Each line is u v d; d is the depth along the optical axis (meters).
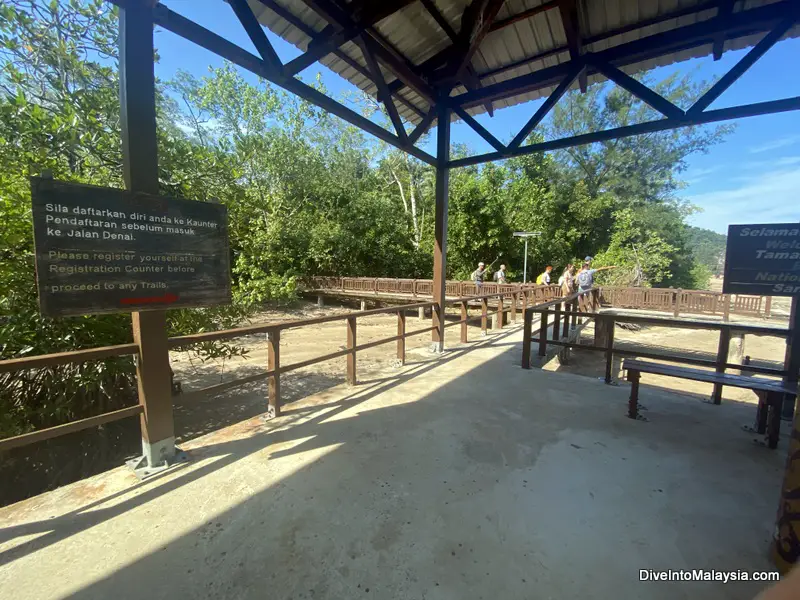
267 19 3.32
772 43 2.97
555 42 4.01
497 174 22.19
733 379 3.00
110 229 2.11
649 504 2.11
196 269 2.50
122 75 2.17
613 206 23.25
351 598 1.51
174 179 4.90
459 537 1.85
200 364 8.52
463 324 6.72
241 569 1.66
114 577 1.61
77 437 4.68
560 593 1.53
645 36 3.78
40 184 1.86
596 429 3.08
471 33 3.85
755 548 1.78
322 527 1.92
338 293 17.58
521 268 21.61
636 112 23.78
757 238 3.38
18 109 3.95
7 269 3.87
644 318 4.06
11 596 1.50
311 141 23.38
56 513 2.02
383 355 9.37
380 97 4.14
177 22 2.37
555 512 2.04
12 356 3.98
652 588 1.55
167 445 2.54
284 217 16.17
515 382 4.35
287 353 9.59
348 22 3.12
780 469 2.49
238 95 18.11
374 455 2.65
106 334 4.50
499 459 2.59
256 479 2.35
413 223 23.25
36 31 4.47
